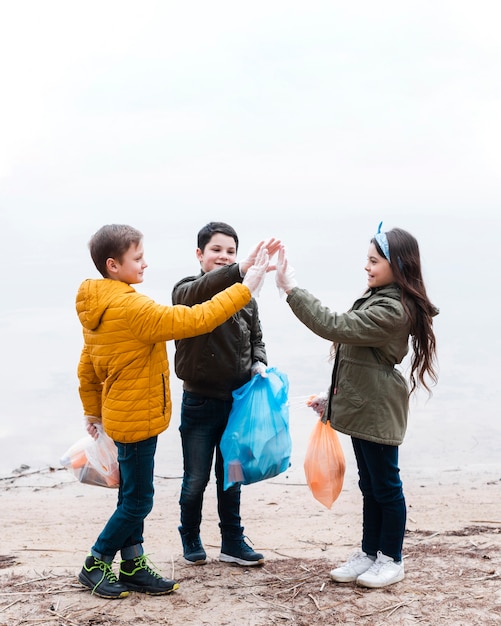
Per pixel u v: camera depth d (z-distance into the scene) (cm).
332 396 405
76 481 671
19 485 661
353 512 565
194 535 445
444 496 598
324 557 453
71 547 490
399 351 397
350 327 382
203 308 371
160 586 389
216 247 429
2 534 522
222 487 440
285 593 390
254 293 380
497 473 664
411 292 393
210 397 432
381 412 390
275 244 395
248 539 498
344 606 371
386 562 396
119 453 386
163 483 659
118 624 356
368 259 407
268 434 413
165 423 385
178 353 434
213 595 389
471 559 426
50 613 368
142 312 367
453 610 361
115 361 374
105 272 389
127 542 394
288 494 613
